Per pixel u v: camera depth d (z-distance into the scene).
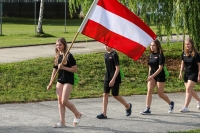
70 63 10.05
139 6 20.30
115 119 11.15
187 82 12.36
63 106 10.21
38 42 27.33
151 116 11.62
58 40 10.12
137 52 9.80
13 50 23.27
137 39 9.76
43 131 9.70
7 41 27.81
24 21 56.69
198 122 10.98
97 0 9.81
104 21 9.81
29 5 67.62
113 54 10.95
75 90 15.63
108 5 9.80
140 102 13.71
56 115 11.46
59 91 10.16
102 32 9.84
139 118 11.34
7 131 9.61
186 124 10.71
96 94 14.82
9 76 16.12
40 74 16.67
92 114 11.72
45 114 11.56
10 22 53.72
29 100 13.41
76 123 10.27
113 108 12.59
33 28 43.69
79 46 25.45
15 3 67.69
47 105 12.80
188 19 19.66
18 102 13.15
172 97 14.80
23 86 15.48
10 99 13.38
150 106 12.96
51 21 58.31
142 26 9.77
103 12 9.85
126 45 9.80
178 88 16.64
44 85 15.75
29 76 16.36
